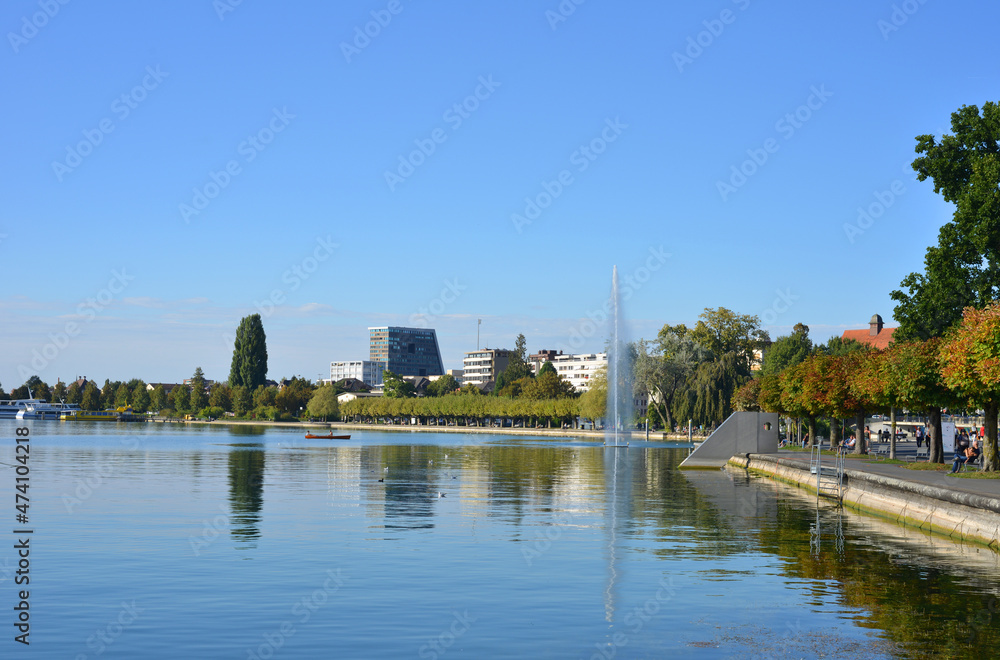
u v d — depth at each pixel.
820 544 31.03
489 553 29.00
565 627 19.42
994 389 39.19
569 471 72.12
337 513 40.22
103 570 25.67
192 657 17.20
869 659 17.11
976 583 24.12
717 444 76.94
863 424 70.88
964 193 59.81
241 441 143.12
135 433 183.88
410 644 18.06
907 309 62.28
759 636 18.72
